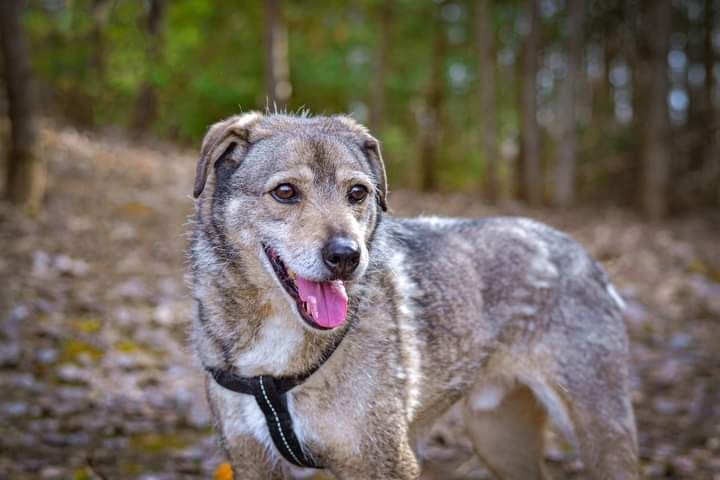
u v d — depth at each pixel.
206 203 3.47
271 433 3.36
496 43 21.94
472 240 4.12
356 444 3.36
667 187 16.25
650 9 17.33
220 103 18.19
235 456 3.50
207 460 4.97
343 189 3.33
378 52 18.83
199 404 5.80
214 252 3.39
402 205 14.56
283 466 3.62
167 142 17.56
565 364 4.08
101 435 5.23
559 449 5.66
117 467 4.84
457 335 3.87
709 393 6.44
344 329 3.29
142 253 8.98
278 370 3.29
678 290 9.53
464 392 4.00
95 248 8.80
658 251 11.78
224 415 3.47
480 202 17.02
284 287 3.20
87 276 8.00
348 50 20.08
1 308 6.82
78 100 16.59
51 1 12.82
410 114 23.55
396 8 19.48
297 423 3.35
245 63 18.50
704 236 13.53
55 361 6.15
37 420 5.29
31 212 9.36
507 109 23.22
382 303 3.49
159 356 6.56
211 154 3.39
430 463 5.32
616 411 4.11
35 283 7.47
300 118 3.66
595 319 4.17
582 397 4.07
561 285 4.15
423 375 3.76
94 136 15.05
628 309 8.65
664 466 5.15
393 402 3.43
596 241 12.41
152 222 10.20
